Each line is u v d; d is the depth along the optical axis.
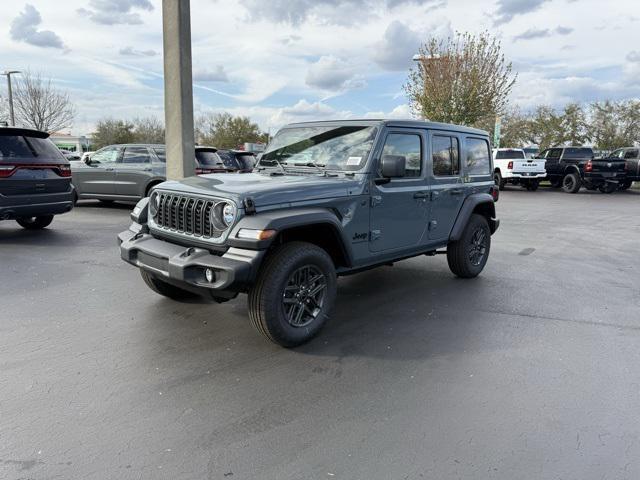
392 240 4.94
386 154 4.75
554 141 45.31
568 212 14.52
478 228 6.33
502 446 2.71
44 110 38.78
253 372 3.56
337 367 3.68
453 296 5.59
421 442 2.74
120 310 4.78
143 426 2.83
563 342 4.25
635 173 21.27
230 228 3.70
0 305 4.87
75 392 3.19
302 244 3.98
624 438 2.80
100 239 8.36
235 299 5.18
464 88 24.38
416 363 3.77
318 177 4.55
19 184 7.78
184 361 3.70
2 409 2.97
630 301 5.52
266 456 2.58
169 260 3.85
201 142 67.62
